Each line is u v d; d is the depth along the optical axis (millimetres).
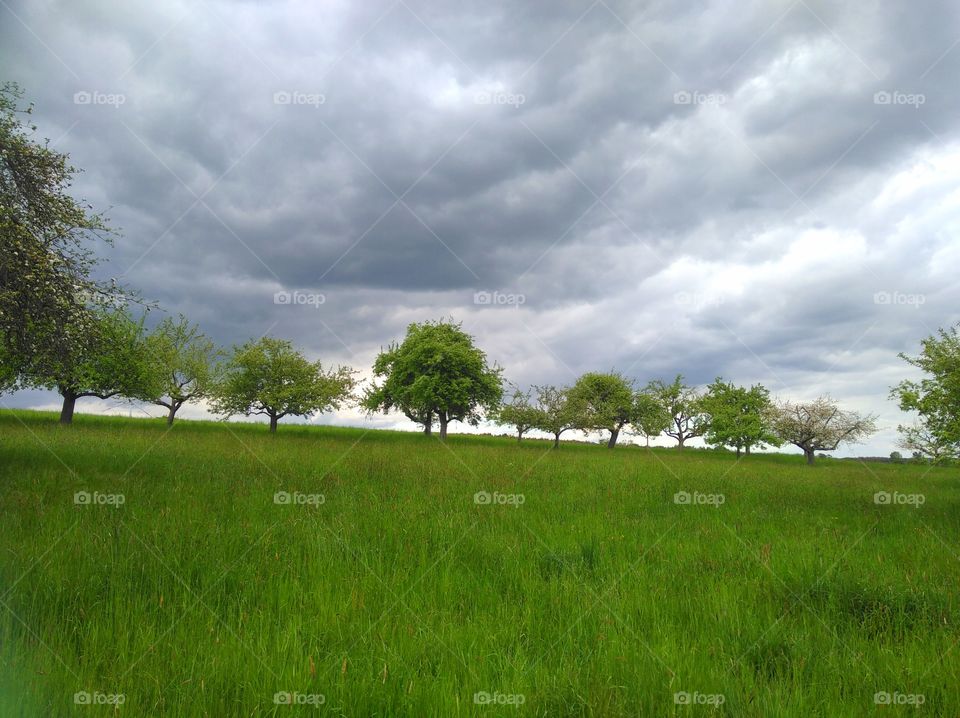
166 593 5387
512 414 40750
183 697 3635
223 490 10883
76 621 4641
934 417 11938
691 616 5355
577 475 17516
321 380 38125
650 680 3998
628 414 44281
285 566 6320
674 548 7957
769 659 4578
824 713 3738
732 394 43062
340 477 13953
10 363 13023
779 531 9375
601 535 8547
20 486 9859
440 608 5449
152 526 7504
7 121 11586
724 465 26484
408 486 13195
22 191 11898
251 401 36906
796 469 26938
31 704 3445
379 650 4398
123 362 27547
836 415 38281
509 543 7883
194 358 36156
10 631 4398
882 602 5652
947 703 3861
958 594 5891
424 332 43031
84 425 29156
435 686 3875
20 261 10984
